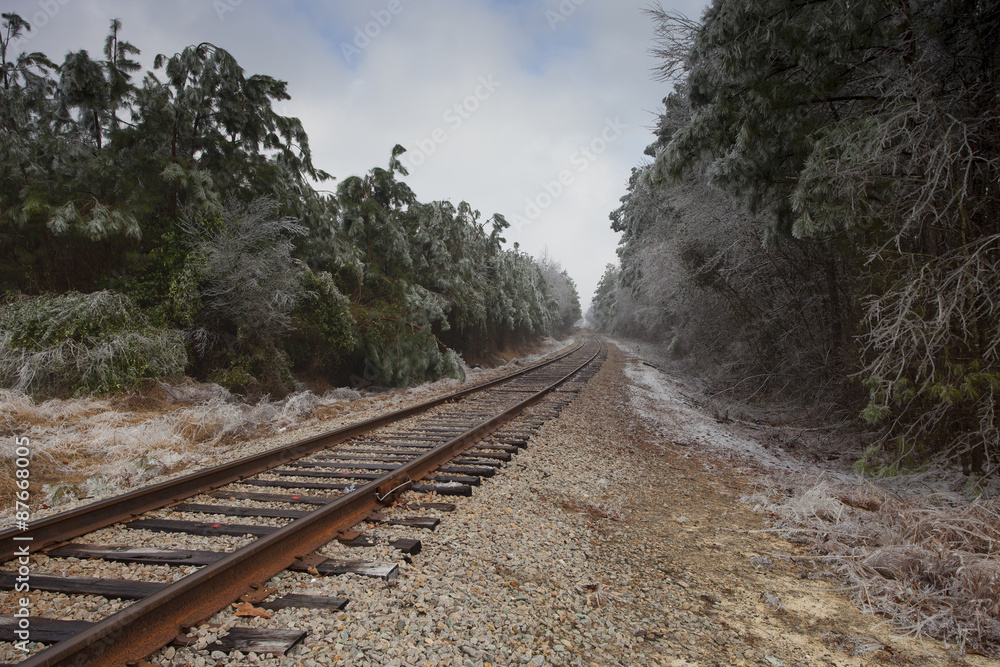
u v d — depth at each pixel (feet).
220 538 13.65
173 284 34.88
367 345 51.52
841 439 31.40
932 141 20.66
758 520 18.22
